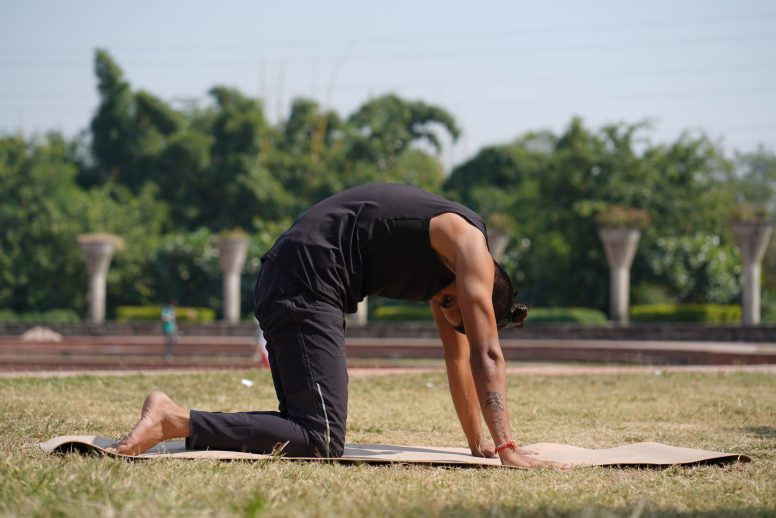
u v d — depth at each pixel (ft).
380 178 142.10
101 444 14.53
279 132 156.66
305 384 14.96
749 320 81.10
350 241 15.37
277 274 15.38
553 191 103.65
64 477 11.63
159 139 149.18
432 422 21.62
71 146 162.30
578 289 102.01
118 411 21.85
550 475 13.82
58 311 112.68
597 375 34.53
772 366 39.83
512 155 148.36
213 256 117.60
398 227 15.30
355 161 150.92
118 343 79.82
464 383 16.44
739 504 11.69
